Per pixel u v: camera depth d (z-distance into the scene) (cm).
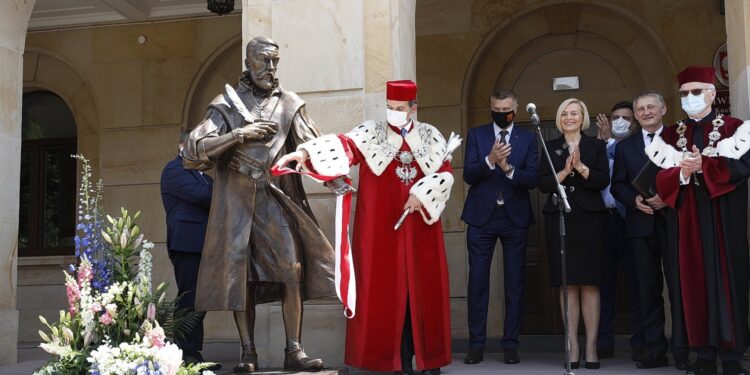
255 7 600
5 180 699
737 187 516
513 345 604
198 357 593
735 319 504
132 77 1043
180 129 1028
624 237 648
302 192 504
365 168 520
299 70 588
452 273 909
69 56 1061
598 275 565
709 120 536
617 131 674
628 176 572
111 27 1052
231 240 475
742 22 571
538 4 923
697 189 521
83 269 459
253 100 494
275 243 480
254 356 486
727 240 513
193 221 596
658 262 567
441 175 512
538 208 932
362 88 580
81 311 443
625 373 538
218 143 463
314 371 473
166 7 1030
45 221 1073
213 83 1046
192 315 525
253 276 480
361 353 502
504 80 945
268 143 484
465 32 937
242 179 482
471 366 587
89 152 1052
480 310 609
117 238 485
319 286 484
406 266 510
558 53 934
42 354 805
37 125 1086
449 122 930
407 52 610
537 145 621
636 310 626
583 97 926
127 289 471
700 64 891
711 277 510
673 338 532
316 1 591
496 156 575
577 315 580
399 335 504
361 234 515
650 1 903
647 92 575
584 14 922
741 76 576
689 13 895
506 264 611
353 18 586
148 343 408
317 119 584
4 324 682
